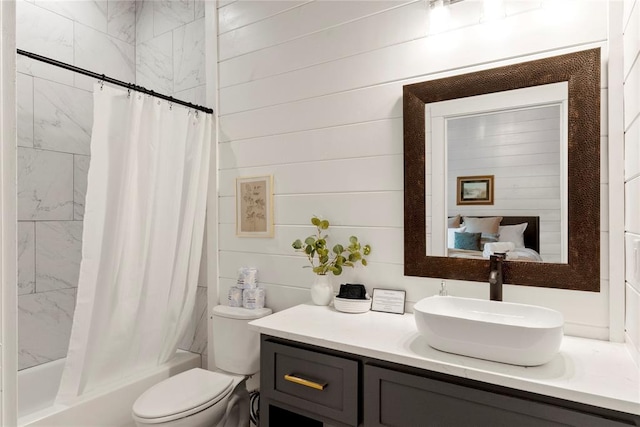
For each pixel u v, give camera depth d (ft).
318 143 6.54
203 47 8.34
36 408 6.82
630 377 3.41
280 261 7.02
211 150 7.83
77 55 8.18
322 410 4.48
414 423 3.86
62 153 7.82
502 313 4.53
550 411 3.24
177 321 7.32
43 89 7.53
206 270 8.07
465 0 5.25
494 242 5.06
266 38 7.16
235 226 7.59
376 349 4.13
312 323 5.15
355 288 5.86
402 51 5.75
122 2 9.18
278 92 7.00
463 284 5.25
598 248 4.47
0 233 1.63
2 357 1.64
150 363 7.02
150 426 5.16
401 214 5.76
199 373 6.48
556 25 4.71
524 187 4.88
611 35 4.38
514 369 3.58
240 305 7.22
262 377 5.03
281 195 6.98
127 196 6.22
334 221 6.37
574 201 4.58
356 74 6.15
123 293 6.31
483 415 3.51
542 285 4.75
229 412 6.17
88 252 5.82
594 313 4.50
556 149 4.68
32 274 7.30
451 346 3.92
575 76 4.56
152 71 9.22
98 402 6.01
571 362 3.76
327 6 6.45
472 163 5.21
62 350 7.73
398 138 5.78
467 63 5.26
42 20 7.57
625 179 4.28
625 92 4.26
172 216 7.01
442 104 5.40
